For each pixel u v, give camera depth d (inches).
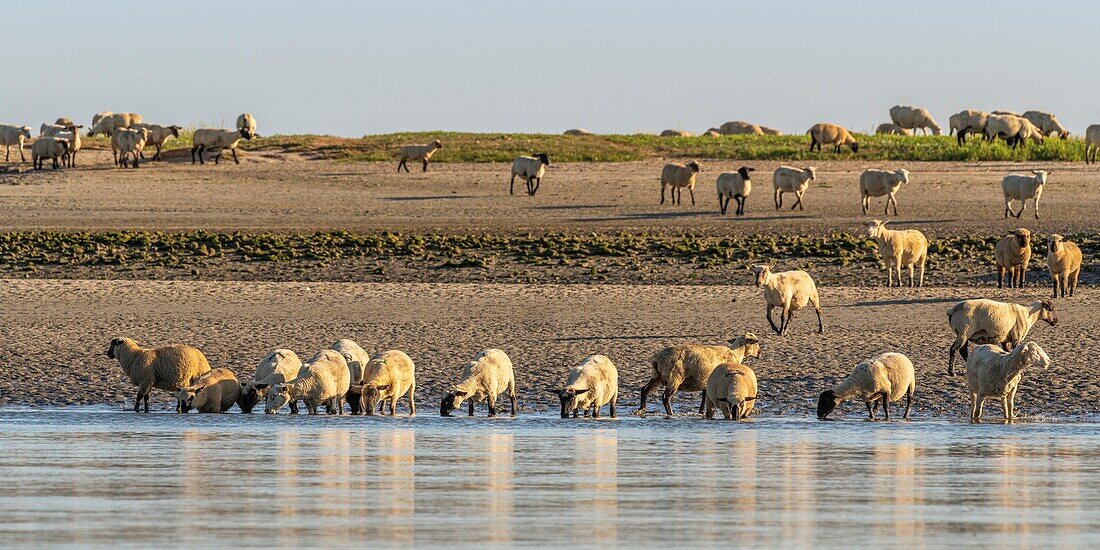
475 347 4020.7
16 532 1646.2
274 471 2180.1
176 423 2960.1
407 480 2086.6
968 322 3513.8
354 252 6274.6
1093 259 5989.2
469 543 1577.3
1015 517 1764.3
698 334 4237.2
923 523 1717.5
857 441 2628.0
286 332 4274.1
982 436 2719.0
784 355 3868.1
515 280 5689.0
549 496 1937.7
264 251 6294.3
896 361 3122.5
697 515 1776.6
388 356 3238.2
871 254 6146.7
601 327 4360.2
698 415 3223.4
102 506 1841.8
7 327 4284.0
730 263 5964.6
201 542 1582.2
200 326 4357.8
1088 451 2458.2
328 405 3213.6
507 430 2849.4
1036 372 3597.4
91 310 4645.7
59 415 3117.6
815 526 1694.1
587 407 3176.7
